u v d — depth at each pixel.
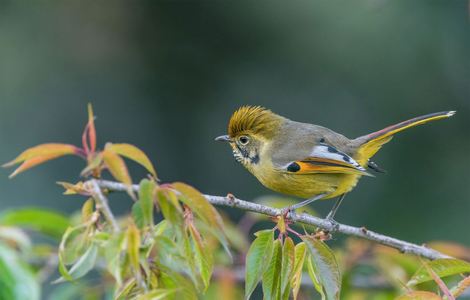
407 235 12.88
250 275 4.59
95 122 14.30
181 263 4.30
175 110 14.53
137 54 14.72
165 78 14.58
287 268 4.59
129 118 14.45
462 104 13.20
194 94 14.59
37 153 4.77
